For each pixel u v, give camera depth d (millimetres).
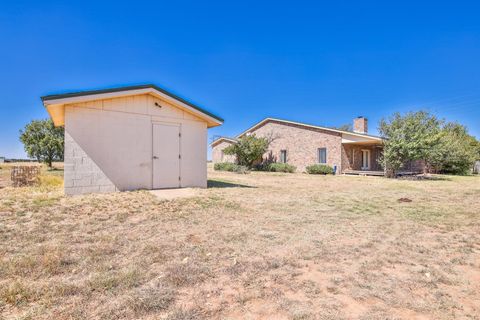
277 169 22734
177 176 8883
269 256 3211
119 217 4875
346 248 3562
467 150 22656
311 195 8562
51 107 7117
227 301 2178
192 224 4590
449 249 3600
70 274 2578
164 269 2756
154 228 4277
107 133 7574
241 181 12797
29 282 2377
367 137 18312
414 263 3096
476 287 2529
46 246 3297
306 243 3730
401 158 17016
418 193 9625
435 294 2379
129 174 7918
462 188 11445
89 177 7266
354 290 2416
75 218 4691
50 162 21750
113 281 2428
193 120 9297
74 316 1885
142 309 1999
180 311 1998
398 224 4926
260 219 5074
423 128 16438
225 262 2992
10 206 5266
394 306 2160
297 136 23016
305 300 2227
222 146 29375
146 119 8281
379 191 10094
